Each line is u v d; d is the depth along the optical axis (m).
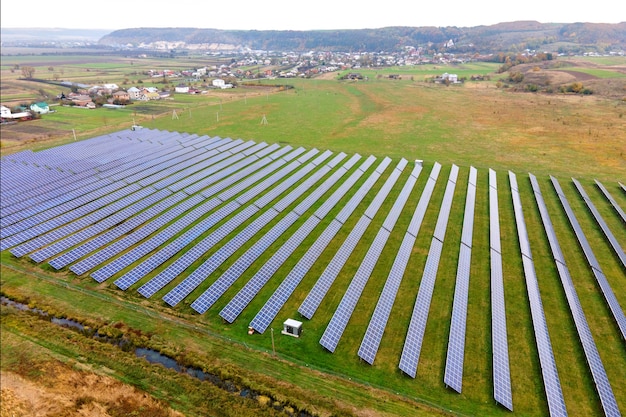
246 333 33.22
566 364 29.86
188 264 42.34
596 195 60.50
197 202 58.50
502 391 26.95
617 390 27.70
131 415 26.17
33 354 30.94
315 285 37.81
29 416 26.41
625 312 35.56
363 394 27.55
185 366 30.20
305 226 50.53
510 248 46.41
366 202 59.03
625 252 45.41
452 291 38.59
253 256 43.56
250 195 60.75
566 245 46.81
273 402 27.31
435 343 32.00
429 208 57.16
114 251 45.03
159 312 35.75
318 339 32.59
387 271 41.88
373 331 32.34
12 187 62.88
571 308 34.75
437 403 26.81
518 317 34.91
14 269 42.19
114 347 31.81
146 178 68.12
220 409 26.45
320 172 70.50
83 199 59.12
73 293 38.31
